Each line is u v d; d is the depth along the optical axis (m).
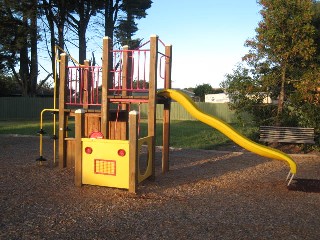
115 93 8.41
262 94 13.31
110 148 6.61
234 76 13.45
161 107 34.56
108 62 7.74
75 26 31.69
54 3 30.03
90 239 4.25
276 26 12.35
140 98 7.66
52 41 31.11
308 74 11.98
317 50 12.96
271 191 6.85
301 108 12.57
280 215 5.34
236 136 7.33
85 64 9.34
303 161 10.43
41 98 33.47
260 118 13.66
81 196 6.21
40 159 9.16
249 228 4.72
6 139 14.58
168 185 7.21
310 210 5.62
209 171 8.77
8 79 42.56
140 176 6.84
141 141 6.82
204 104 33.53
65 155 8.80
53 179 7.49
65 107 8.73
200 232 4.54
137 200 6.01
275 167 9.41
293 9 12.17
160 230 4.59
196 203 5.92
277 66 13.07
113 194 6.36
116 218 5.05
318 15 14.76
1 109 33.06
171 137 16.12
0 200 5.84
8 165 8.93
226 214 5.33
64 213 5.24
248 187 7.16
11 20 30.03
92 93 8.75
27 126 21.69
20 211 5.29
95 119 8.79
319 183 7.33
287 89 13.30
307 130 11.88
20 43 30.33
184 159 10.43
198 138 15.79
